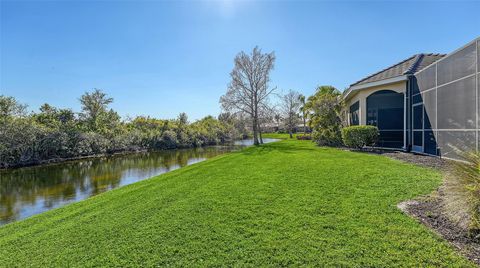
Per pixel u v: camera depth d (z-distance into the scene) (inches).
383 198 189.2
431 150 401.4
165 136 1101.1
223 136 1472.7
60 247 142.9
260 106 1086.4
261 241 133.4
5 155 581.9
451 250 113.8
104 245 140.8
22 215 265.0
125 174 502.6
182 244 135.6
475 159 140.2
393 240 125.0
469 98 301.6
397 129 546.9
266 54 1080.8
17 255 137.3
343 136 565.6
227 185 263.0
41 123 735.7
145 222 171.0
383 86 526.6
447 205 148.5
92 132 823.7
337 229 141.2
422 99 431.2
